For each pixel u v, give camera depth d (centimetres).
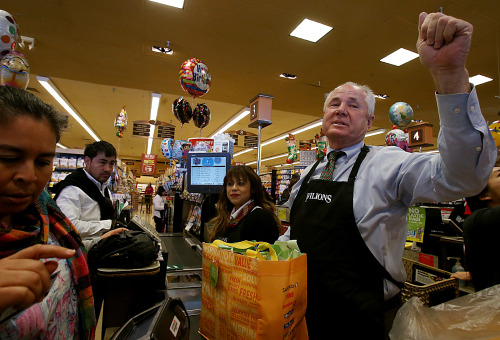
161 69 627
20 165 48
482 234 119
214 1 407
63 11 434
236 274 79
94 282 131
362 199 97
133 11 432
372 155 104
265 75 643
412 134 415
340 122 112
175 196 381
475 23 434
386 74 621
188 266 183
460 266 214
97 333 179
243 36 492
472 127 68
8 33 142
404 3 401
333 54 545
